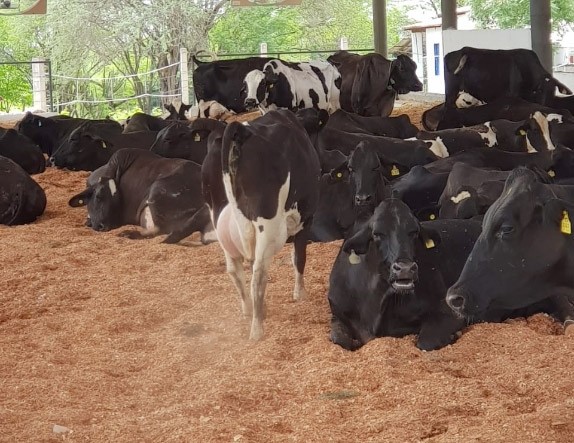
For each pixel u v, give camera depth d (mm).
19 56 56781
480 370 9961
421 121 25328
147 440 9141
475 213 12195
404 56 27531
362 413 9406
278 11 58875
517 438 8891
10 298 11992
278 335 10797
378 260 10414
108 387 9984
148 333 11086
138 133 20719
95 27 51750
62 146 20641
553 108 23016
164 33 51031
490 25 53438
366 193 12242
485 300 9578
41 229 14734
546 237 9453
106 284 12242
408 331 10664
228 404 9602
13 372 10266
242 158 10547
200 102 27906
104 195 14586
